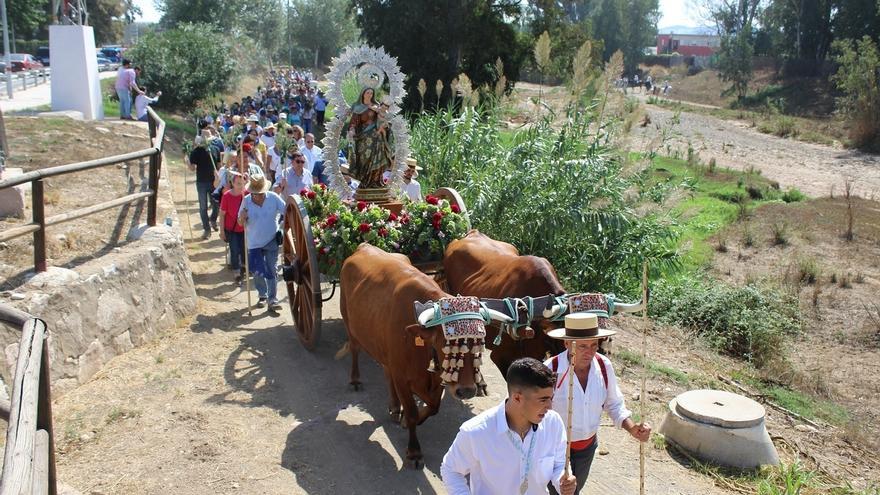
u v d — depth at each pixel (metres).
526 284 6.11
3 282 6.54
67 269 7.05
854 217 18.86
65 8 17.73
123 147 13.20
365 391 7.15
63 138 12.87
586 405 4.23
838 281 14.00
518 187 10.77
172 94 30.45
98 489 5.20
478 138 12.58
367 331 6.23
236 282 10.33
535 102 11.91
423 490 5.47
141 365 7.30
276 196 9.09
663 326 10.53
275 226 9.08
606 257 10.99
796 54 57.66
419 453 5.79
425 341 5.09
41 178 6.60
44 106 18.25
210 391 6.89
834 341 11.28
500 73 13.16
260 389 7.02
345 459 5.86
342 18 78.50
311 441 6.11
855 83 34.84
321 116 32.34
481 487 3.65
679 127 39.09
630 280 11.71
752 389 8.54
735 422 6.09
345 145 8.97
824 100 46.50
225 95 38.44
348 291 6.71
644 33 91.00
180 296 8.72
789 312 12.01
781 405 8.25
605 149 11.09
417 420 5.82
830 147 34.06
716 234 17.22
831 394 9.15
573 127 11.27
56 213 8.90
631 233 11.00
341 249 7.55
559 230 10.52
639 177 11.32
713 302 11.06
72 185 10.25
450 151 12.75
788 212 19.41
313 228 7.73
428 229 7.86
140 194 8.57
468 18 31.41
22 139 12.43
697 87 62.34
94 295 7.06
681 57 86.69
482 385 4.92
